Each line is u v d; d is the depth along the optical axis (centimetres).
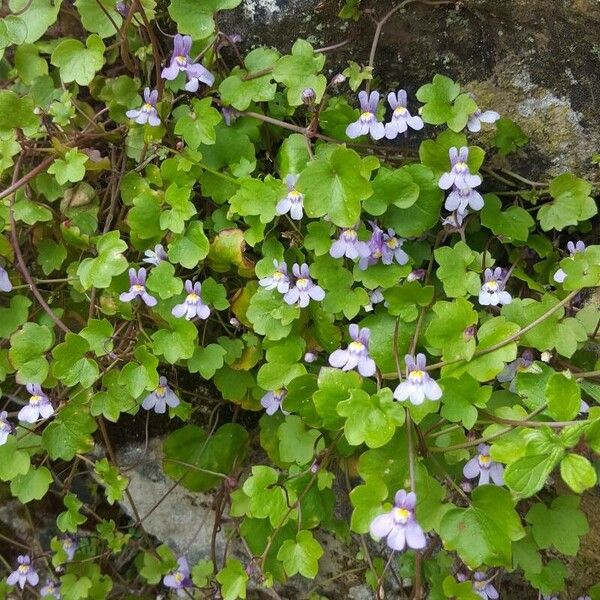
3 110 20
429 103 19
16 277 22
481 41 20
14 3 21
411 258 19
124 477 22
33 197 21
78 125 22
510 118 20
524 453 15
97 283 19
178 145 20
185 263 20
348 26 20
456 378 17
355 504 16
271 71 20
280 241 20
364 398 17
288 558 18
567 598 21
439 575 20
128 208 21
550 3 19
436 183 19
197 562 24
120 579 25
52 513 26
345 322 20
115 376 20
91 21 21
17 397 23
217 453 22
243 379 21
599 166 20
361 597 23
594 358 19
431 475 18
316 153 20
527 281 20
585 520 18
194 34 20
